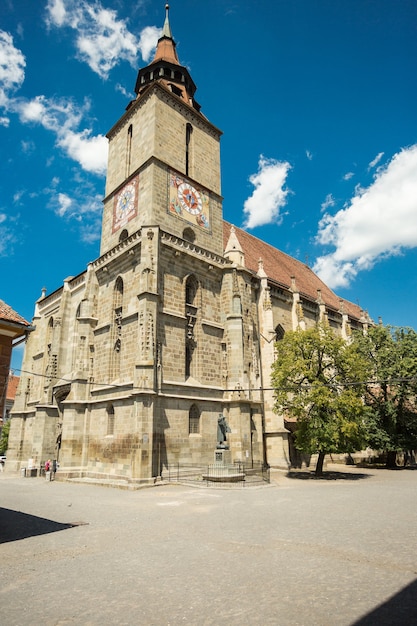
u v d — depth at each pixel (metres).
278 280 54.75
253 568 11.09
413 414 46.97
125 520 18.30
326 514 18.61
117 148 48.31
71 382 39.69
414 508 19.73
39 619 8.26
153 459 31.28
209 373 38.88
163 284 36.75
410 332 48.75
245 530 15.69
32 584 10.31
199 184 44.88
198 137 47.31
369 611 8.11
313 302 56.47
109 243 44.59
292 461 46.94
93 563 11.94
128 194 43.00
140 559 12.22
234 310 41.38
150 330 33.47
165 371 34.50
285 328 50.81
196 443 35.28
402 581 9.77
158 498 25.08
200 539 14.44
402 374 45.41
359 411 34.97
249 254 55.22
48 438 43.94
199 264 40.75
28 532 16.30
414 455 59.16
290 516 18.31
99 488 31.19
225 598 9.08
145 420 31.22
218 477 31.02
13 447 51.50
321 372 37.41
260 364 45.62
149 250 35.78
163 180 40.84
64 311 47.97
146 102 44.25
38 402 51.06
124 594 9.49
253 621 7.88
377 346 49.88
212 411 37.66
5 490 31.41
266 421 43.97
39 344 55.41
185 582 10.16
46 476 37.72
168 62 49.38
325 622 7.71
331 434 34.09
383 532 14.79
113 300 39.78
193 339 38.66
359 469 46.84
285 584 9.81
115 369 37.97
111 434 35.78
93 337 41.06
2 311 17.88
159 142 41.94
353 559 11.63
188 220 42.31
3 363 17.70
